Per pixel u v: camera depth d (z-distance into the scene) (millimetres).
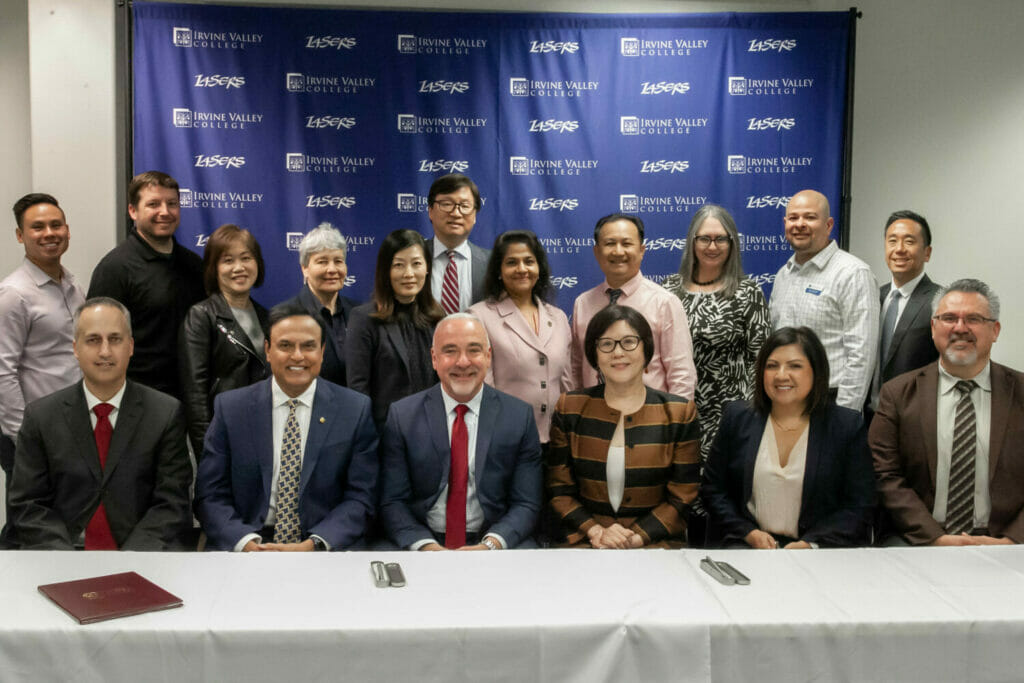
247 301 3455
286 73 4090
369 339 3135
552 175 4180
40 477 2520
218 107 4078
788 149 4152
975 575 1996
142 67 4039
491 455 2656
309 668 1663
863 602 1817
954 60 4355
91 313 2490
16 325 3359
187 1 4105
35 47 4070
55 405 2541
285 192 4129
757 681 1713
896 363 3594
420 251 3135
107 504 2523
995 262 4430
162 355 3512
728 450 2727
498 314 3217
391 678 1676
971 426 2697
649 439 2684
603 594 1858
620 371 2646
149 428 2576
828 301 3492
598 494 2705
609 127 4164
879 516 2908
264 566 2033
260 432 2615
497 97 4152
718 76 4137
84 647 1642
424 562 2076
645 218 4195
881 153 4414
